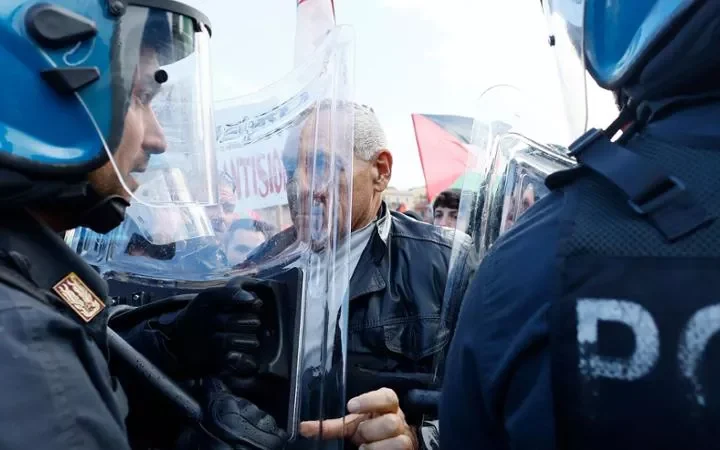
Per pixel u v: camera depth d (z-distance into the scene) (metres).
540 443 0.65
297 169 1.19
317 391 1.16
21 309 0.76
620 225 0.65
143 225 1.30
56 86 0.85
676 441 0.57
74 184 0.88
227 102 1.26
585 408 0.61
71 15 0.87
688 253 0.60
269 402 1.16
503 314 0.71
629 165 0.67
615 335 0.61
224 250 1.26
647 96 0.74
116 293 1.41
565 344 0.63
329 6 1.49
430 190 3.10
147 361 1.18
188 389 1.20
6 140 0.81
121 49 0.92
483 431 0.76
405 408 1.42
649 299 0.60
